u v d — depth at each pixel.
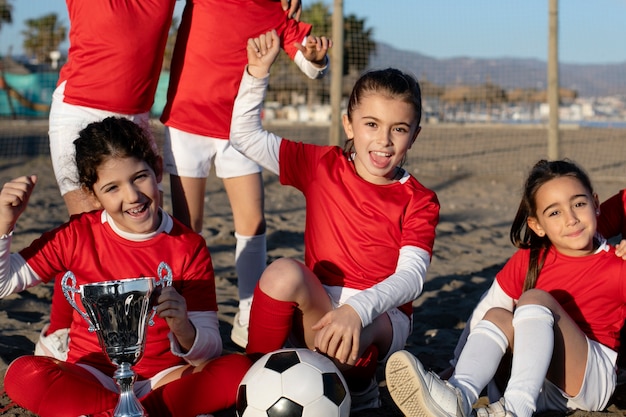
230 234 6.51
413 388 2.41
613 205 3.17
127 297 2.34
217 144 3.66
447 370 2.95
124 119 2.76
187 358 2.66
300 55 3.64
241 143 3.06
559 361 2.68
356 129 2.85
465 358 2.62
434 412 2.38
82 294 2.36
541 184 2.80
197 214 3.74
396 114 2.77
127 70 3.31
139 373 2.74
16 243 6.09
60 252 2.75
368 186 2.92
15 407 2.81
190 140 3.62
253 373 2.52
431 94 20.70
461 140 17.91
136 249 2.76
